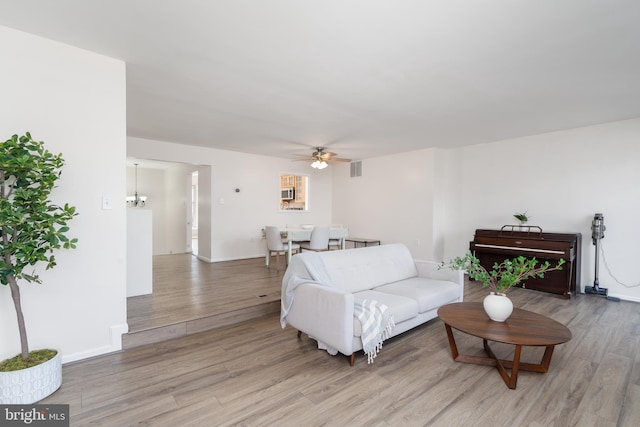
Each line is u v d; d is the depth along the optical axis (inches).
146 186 297.3
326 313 94.0
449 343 99.2
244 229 256.4
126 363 92.2
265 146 227.1
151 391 78.2
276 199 276.2
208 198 241.8
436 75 105.7
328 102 132.7
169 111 144.6
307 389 79.7
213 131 182.9
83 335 92.7
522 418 68.7
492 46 86.9
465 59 94.5
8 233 71.5
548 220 184.2
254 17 74.1
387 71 103.0
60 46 86.9
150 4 69.6
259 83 113.0
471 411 71.1
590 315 135.6
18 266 69.7
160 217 304.8
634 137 155.9
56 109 86.5
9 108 80.2
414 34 81.1
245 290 156.5
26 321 83.0
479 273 99.5
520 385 81.8
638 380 84.0
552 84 112.9
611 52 89.5
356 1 67.8
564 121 160.6
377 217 268.5
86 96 91.1
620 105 135.7
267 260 219.0
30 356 77.0
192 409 71.3
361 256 130.2
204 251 250.4
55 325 87.6
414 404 73.7
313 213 301.1
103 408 71.2
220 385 81.4
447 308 103.6
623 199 159.5
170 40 85.1
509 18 73.7
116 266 98.1
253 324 126.9
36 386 71.9
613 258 162.6
